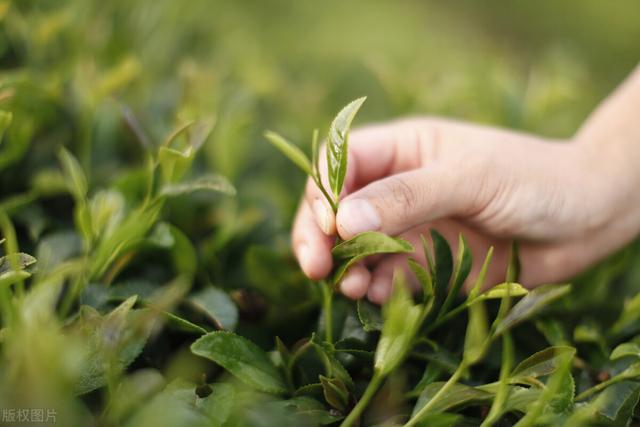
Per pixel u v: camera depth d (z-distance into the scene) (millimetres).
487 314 378
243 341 332
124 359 318
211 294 361
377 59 514
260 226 408
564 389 318
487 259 330
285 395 334
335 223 342
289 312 369
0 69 435
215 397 316
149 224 363
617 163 407
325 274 353
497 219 383
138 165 430
